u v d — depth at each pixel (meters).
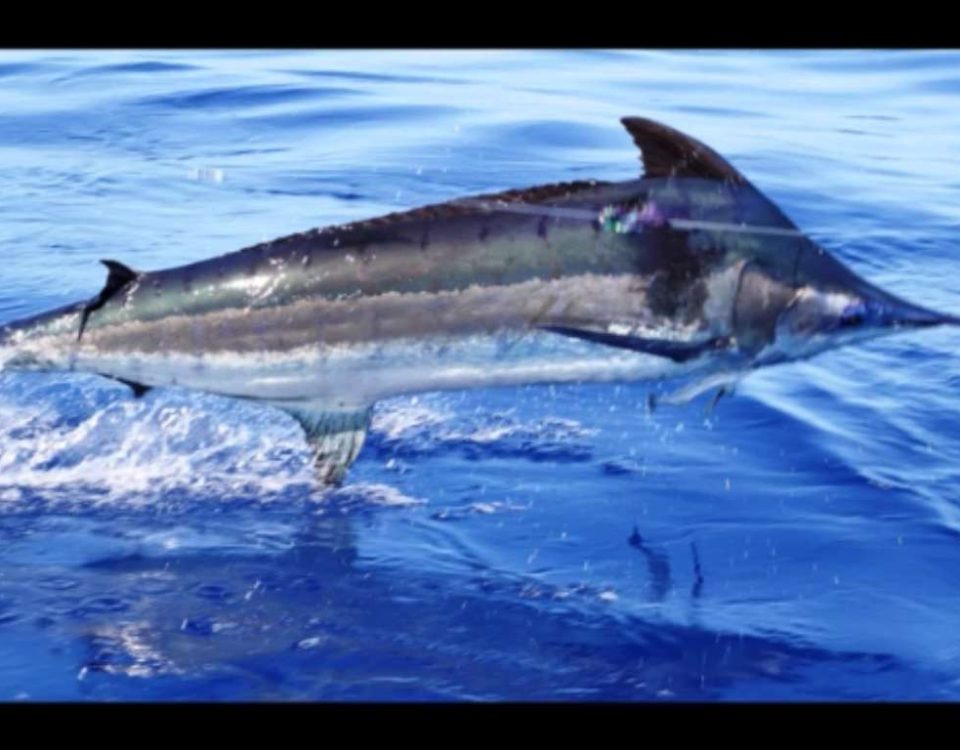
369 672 6.36
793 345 6.55
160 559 7.30
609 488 8.12
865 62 21.34
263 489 8.11
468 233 6.64
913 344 10.14
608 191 6.61
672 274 6.47
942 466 8.44
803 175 14.90
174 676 6.31
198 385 6.84
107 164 14.91
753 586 7.11
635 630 6.71
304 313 6.67
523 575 7.18
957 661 6.53
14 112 16.92
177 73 18.98
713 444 8.68
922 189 14.51
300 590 7.02
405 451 8.52
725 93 19.20
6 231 12.62
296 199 13.78
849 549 7.48
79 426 8.82
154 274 6.83
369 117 16.97
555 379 6.66
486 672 6.38
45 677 6.29
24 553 7.34
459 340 6.63
